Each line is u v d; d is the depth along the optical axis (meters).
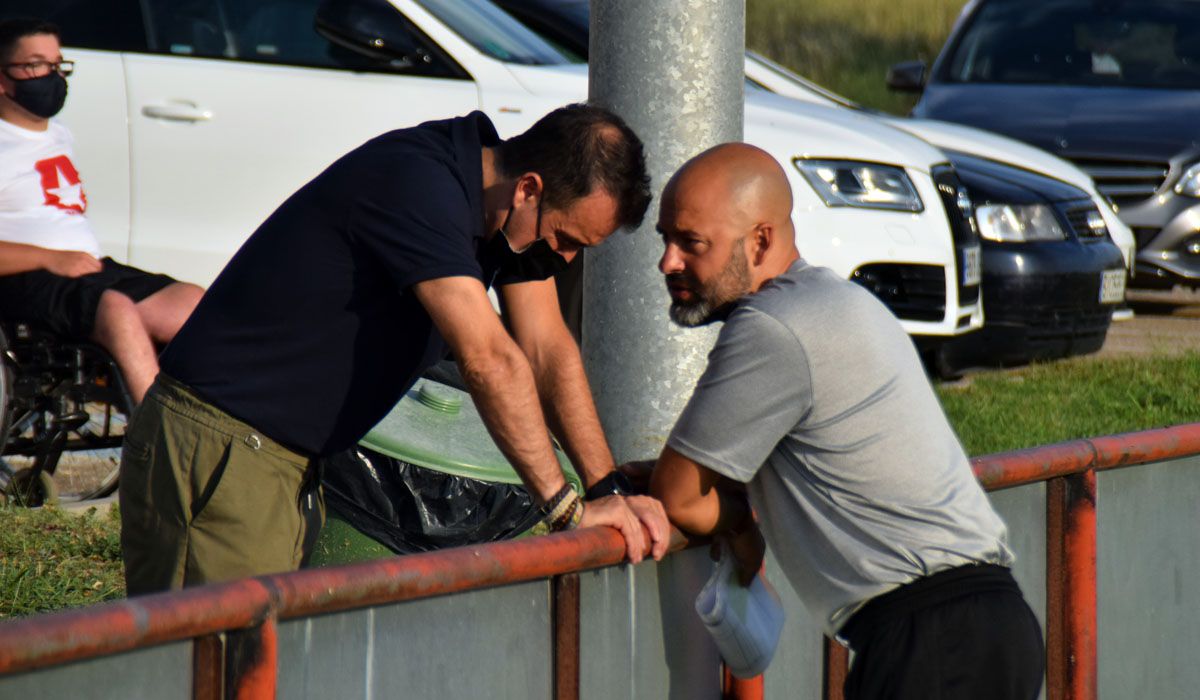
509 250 11.61
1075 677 13.39
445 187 11.20
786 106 28.92
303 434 11.80
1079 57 45.91
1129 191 41.94
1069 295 32.69
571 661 9.86
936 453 10.56
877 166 27.80
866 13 93.75
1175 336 39.75
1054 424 27.45
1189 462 14.34
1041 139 42.81
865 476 10.38
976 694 10.34
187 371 11.90
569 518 10.74
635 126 14.60
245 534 11.78
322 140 25.67
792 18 92.56
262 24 26.16
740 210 10.44
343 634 8.52
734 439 10.29
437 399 13.76
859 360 10.28
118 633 7.29
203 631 7.72
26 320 20.59
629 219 11.55
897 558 10.39
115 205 25.62
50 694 7.17
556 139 11.30
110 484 22.11
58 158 22.31
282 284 11.57
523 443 10.85
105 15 25.88
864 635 10.52
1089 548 13.24
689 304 10.74
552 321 12.61
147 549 12.12
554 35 30.06
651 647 10.52
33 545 18.73
